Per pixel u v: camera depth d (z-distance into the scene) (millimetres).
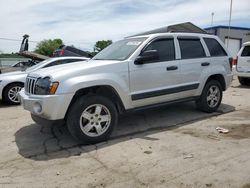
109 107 4914
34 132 5723
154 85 5504
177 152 4363
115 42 6414
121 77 5055
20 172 3908
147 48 5465
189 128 5602
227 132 5254
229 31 26422
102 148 4664
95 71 4832
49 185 3510
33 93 4812
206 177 3521
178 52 5938
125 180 3549
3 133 5754
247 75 10836
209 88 6539
